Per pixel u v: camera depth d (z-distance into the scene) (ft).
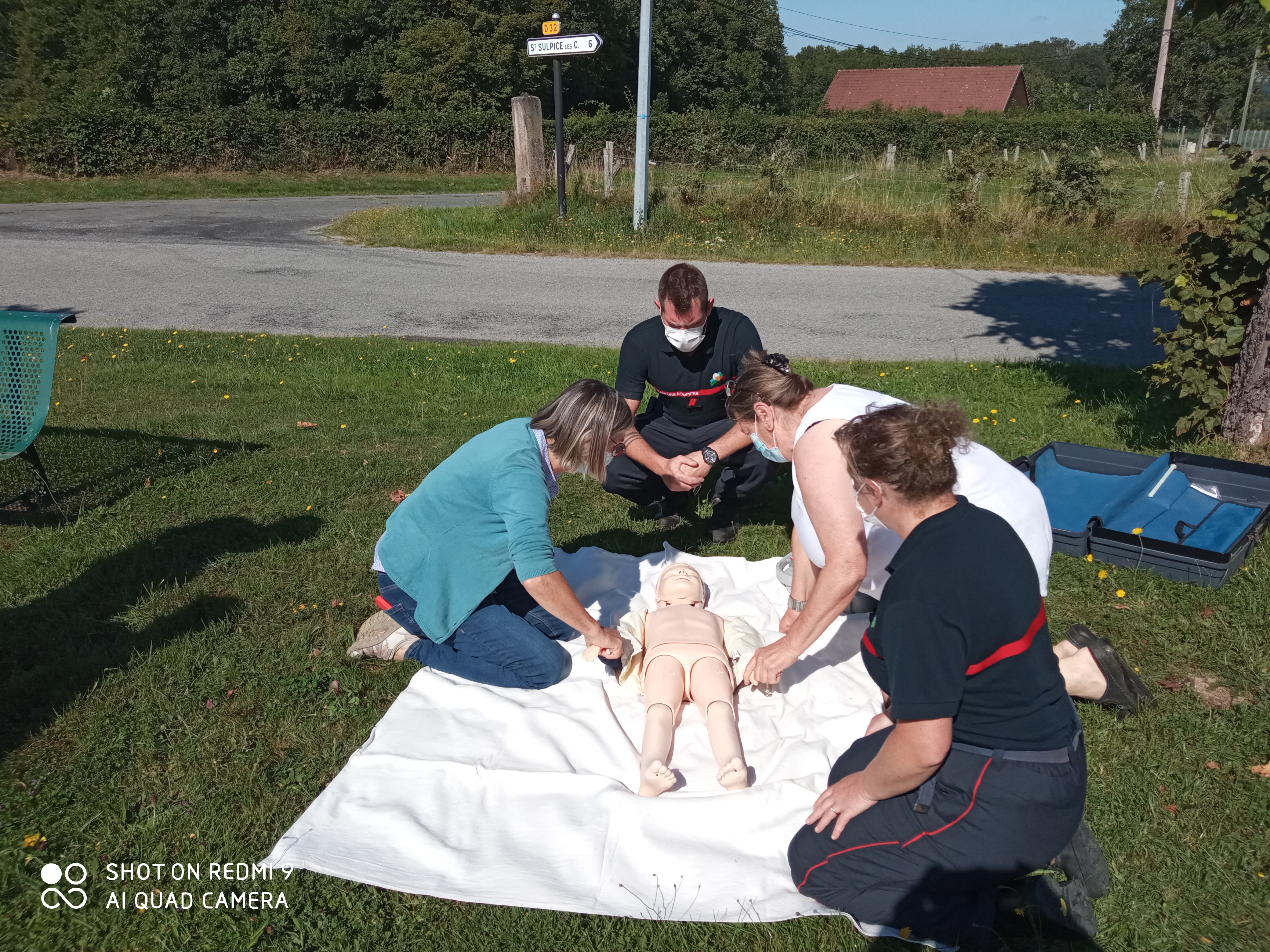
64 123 79.77
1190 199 51.65
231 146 87.76
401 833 8.68
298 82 126.72
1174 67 185.88
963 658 6.39
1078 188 51.08
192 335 30.01
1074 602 12.98
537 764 9.62
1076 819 6.94
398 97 125.59
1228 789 9.27
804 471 9.20
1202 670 11.43
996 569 6.39
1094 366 26.71
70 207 66.33
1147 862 8.39
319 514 16.02
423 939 7.70
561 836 8.61
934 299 38.40
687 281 13.24
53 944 7.62
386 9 133.59
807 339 31.40
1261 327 17.12
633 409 15.10
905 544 6.73
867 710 10.44
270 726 10.36
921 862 7.18
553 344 30.35
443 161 100.12
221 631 12.17
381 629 12.00
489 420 21.39
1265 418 17.44
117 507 16.10
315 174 91.97
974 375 25.82
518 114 55.62
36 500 16.26
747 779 9.12
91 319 32.96
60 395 23.12
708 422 14.98
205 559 14.25
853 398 9.25
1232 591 12.98
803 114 159.84
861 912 7.61
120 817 8.98
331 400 23.09
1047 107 160.86
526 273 43.39
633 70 165.99
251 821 9.00
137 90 127.75
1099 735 10.00
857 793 7.38
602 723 10.28
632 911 7.83
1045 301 38.04
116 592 13.16
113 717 10.39
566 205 53.16
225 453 18.94
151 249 48.34
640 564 14.20
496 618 10.89
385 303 36.81
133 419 21.17
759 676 9.97
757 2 186.39
